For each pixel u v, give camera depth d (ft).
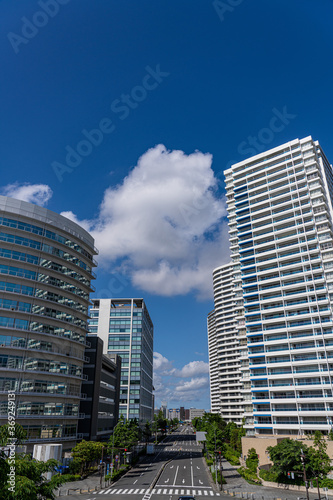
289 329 279.49
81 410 253.03
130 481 187.52
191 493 156.04
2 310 197.77
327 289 274.98
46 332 214.07
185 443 434.71
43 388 204.95
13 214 215.72
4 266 205.77
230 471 219.00
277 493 154.71
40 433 197.16
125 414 417.90
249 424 295.07
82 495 149.48
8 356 193.67
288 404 263.49
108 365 319.68
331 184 342.64
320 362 257.55
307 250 294.05
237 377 480.64
